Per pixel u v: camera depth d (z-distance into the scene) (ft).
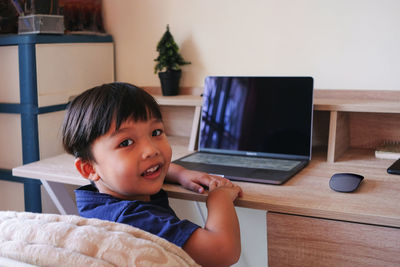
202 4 6.00
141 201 3.28
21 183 5.99
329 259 3.37
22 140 5.75
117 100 3.24
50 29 5.71
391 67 5.16
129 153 3.24
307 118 4.75
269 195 3.70
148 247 2.46
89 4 6.40
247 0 5.74
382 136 5.30
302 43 5.53
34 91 5.56
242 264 6.20
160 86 6.47
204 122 5.24
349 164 4.68
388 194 3.67
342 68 5.38
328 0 5.33
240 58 5.90
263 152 4.91
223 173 4.25
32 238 2.51
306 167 4.58
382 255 3.19
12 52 5.62
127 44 6.61
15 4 5.78
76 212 4.97
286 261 3.53
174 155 5.14
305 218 3.40
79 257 2.34
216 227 3.18
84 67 6.23
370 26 5.18
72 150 3.45
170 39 6.04
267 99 4.94
